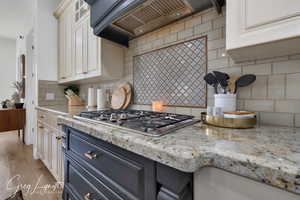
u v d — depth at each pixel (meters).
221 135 0.57
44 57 2.07
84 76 1.58
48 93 2.10
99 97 1.64
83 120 0.89
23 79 3.24
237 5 0.59
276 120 0.76
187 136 0.56
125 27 1.23
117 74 1.53
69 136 1.00
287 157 0.35
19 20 3.20
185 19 1.09
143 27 1.23
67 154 1.02
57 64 2.19
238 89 0.87
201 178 0.43
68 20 1.89
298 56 0.71
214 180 0.41
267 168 0.32
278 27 0.51
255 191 0.35
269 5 0.52
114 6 0.96
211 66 0.97
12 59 4.49
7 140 3.16
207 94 0.99
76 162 0.92
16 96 3.37
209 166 0.42
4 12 2.88
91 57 1.48
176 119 0.86
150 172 0.51
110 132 0.62
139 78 1.43
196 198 0.44
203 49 1.00
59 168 1.36
